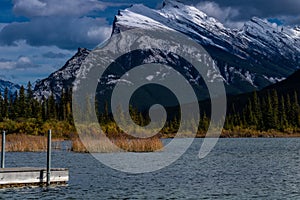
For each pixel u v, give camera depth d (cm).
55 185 3553
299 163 5469
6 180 3391
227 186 3634
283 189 3500
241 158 6262
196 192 3366
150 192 3347
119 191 3369
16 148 6819
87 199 3059
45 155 6188
